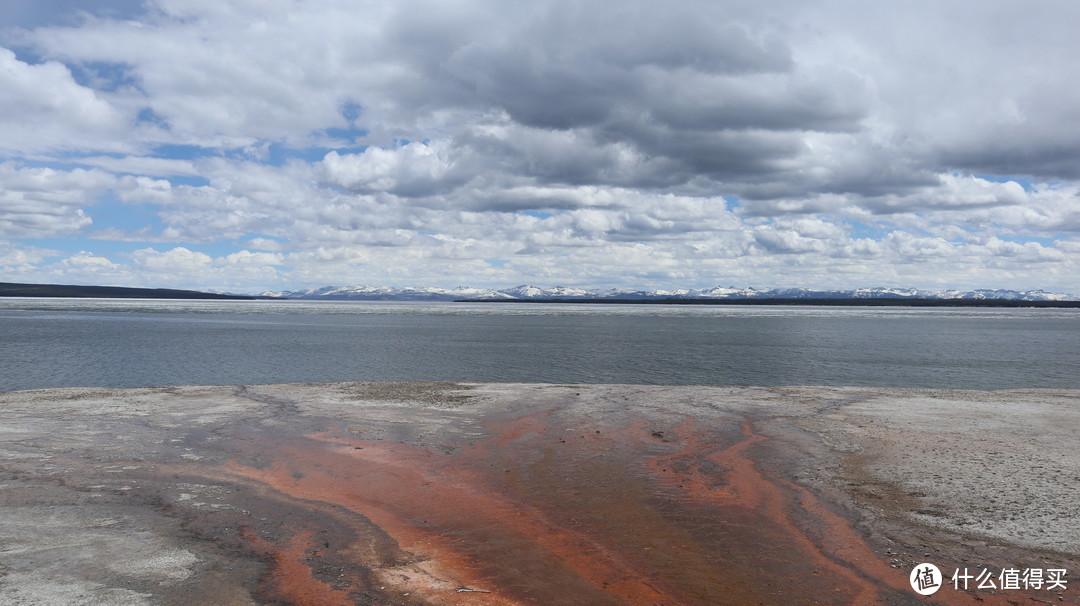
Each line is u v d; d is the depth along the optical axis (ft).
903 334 226.79
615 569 20.42
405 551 21.85
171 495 27.63
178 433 39.70
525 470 32.12
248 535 23.16
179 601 17.83
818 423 43.29
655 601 18.19
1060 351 150.82
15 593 18.03
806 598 18.33
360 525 24.39
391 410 48.24
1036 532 22.91
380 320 337.11
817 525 24.04
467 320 353.51
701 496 27.78
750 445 37.11
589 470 32.07
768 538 22.89
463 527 24.23
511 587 19.11
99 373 97.76
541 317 422.00
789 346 164.14
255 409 48.26
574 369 108.37
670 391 58.34
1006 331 251.19
